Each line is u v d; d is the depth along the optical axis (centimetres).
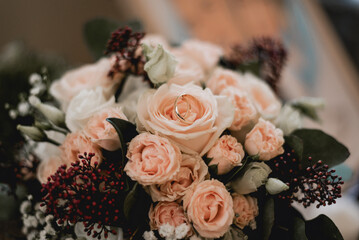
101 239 39
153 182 35
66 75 47
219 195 36
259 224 39
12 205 47
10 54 69
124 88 47
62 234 41
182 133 35
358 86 106
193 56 50
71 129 40
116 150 38
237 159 37
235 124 40
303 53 100
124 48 44
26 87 63
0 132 49
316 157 42
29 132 41
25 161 46
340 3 106
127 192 37
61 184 36
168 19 91
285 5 103
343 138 100
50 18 97
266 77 54
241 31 98
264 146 38
